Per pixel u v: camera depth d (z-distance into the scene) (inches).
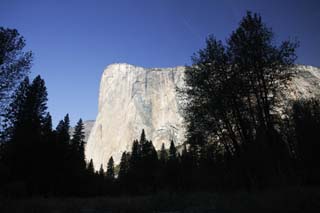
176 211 507.2
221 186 794.2
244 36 757.9
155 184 2202.3
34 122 1675.7
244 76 762.2
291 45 724.7
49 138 1689.2
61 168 1739.7
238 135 805.2
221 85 787.4
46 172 1576.0
